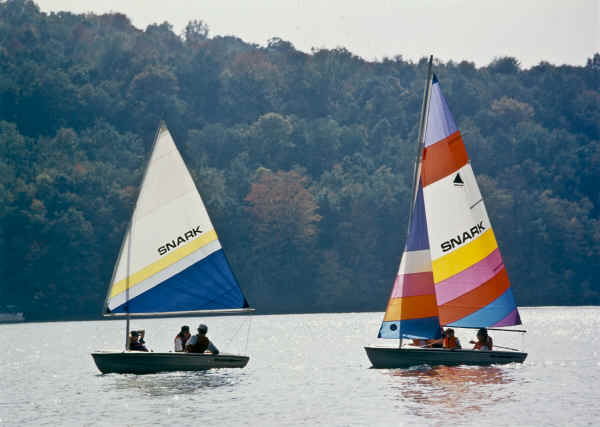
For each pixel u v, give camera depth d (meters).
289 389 58.50
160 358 65.12
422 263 66.31
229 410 50.19
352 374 67.00
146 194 67.88
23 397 57.28
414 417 47.16
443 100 68.25
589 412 48.34
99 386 60.69
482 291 68.50
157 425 45.84
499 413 48.09
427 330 66.25
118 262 66.88
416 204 66.75
